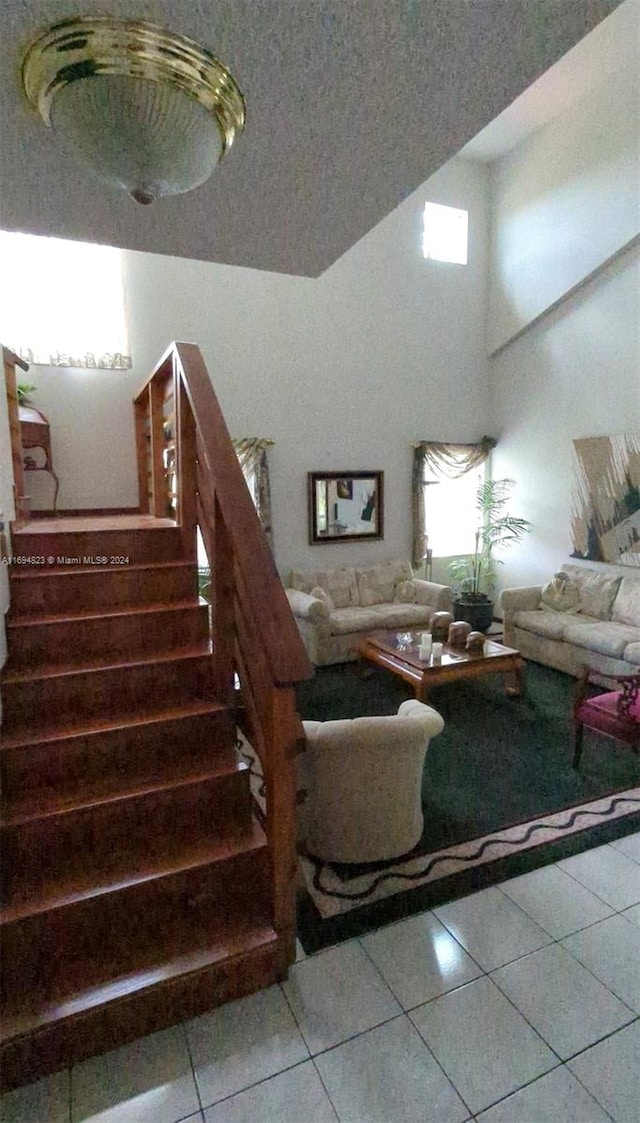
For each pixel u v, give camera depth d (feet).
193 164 3.77
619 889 7.46
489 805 9.40
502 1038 5.49
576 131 17.11
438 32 3.64
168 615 8.04
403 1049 5.41
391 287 19.29
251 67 3.82
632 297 16.33
